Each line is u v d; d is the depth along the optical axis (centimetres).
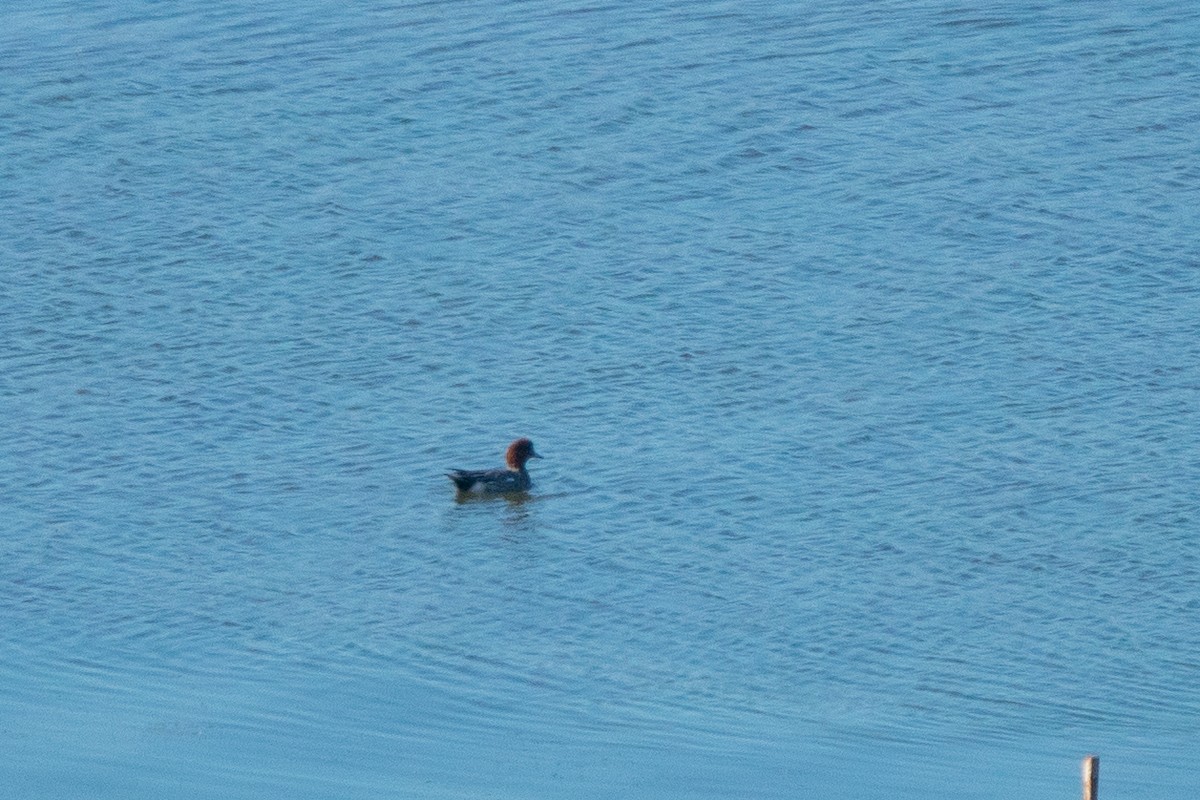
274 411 8494
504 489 7638
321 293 9575
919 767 5369
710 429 8200
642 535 7294
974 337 8956
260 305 9475
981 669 6119
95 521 7450
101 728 5625
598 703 5881
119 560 7094
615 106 11331
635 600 6731
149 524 7438
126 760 5391
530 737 5603
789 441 8075
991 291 9381
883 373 8662
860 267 9644
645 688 5994
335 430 8319
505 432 8238
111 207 10444
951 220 10050
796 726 5681
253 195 10544
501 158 10838
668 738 5575
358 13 12838
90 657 6216
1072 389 8456
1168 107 11206
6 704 5797
